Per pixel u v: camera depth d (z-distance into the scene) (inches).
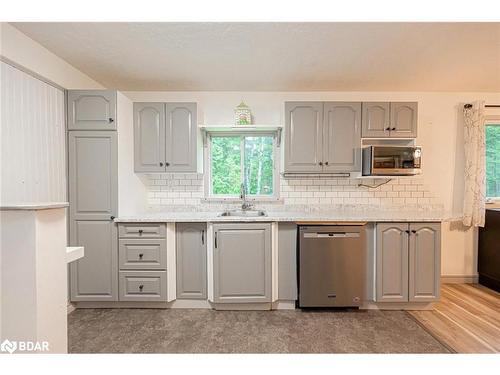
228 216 108.3
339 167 112.5
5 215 41.8
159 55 92.2
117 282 99.7
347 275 98.5
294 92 126.6
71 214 98.7
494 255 119.5
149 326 89.1
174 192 125.5
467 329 87.4
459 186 127.3
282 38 81.4
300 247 98.3
